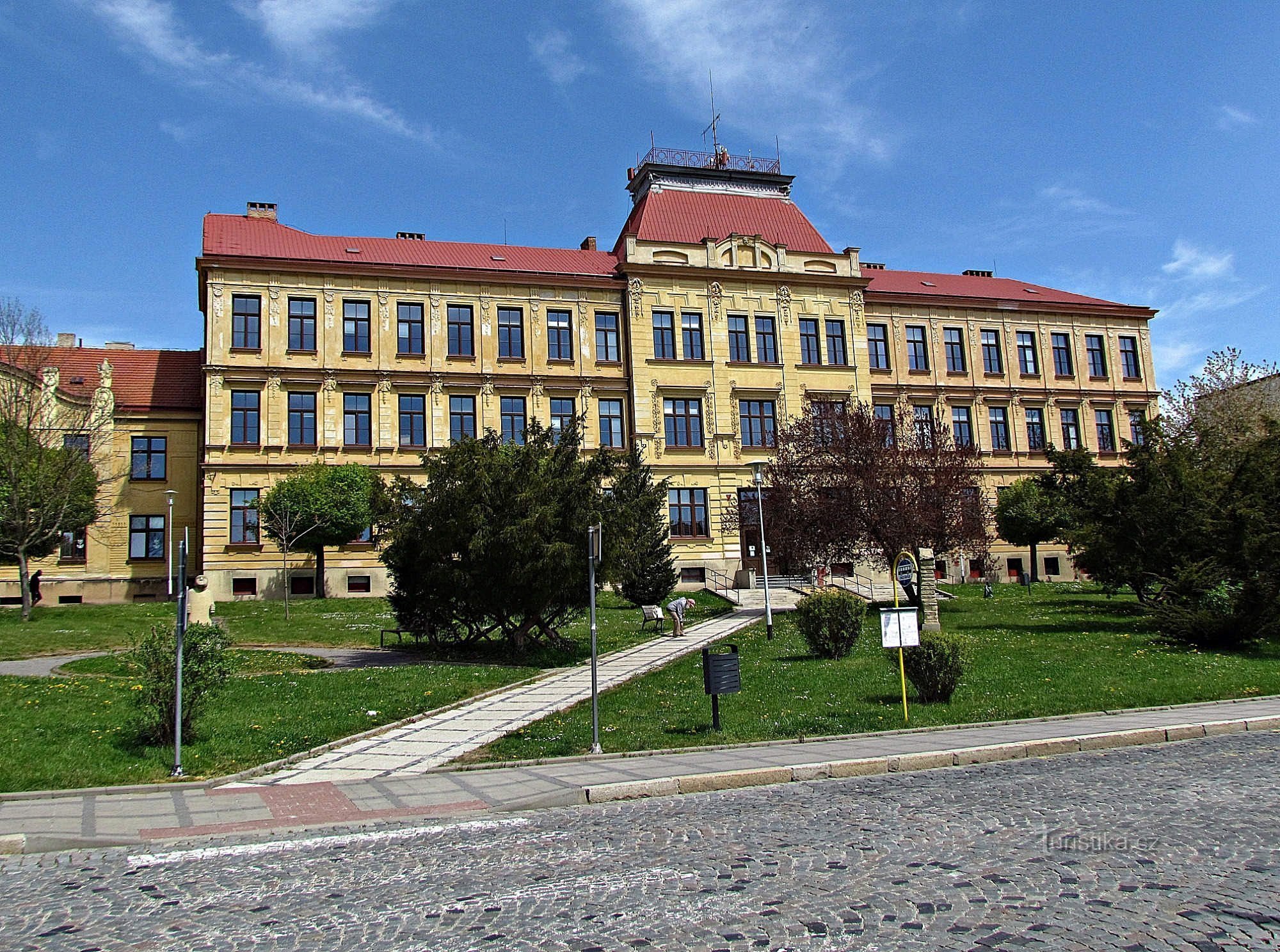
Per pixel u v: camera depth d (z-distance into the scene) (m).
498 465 25.77
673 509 50.00
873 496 34.41
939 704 17.30
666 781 11.47
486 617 28.22
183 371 49.88
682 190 56.00
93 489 38.31
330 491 39.81
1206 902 6.78
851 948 6.04
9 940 6.57
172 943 6.48
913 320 58.41
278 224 50.91
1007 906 6.76
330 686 19.73
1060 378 61.03
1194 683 19.19
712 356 51.53
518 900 7.24
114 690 18.33
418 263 50.72
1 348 38.72
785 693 18.95
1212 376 56.38
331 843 9.24
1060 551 57.69
